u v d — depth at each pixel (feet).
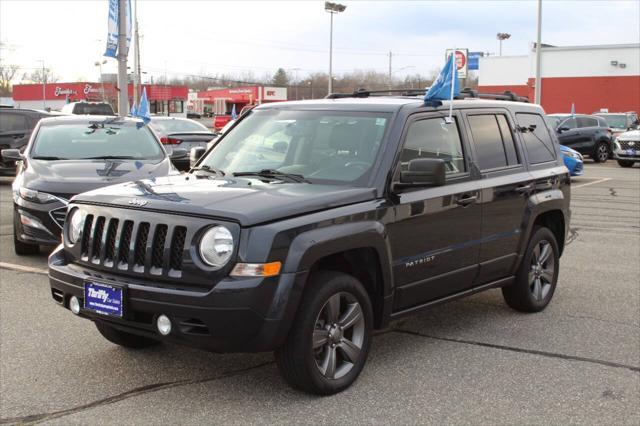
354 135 16.16
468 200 17.34
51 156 28.58
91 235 14.24
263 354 16.65
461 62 136.46
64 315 19.60
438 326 19.45
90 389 14.35
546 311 21.15
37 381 14.75
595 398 14.42
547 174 20.92
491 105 19.53
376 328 15.46
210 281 12.64
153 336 13.32
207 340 12.73
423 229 16.02
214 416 13.10
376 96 19.80
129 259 13.48
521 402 14.12
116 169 26.96
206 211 12.89
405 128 16.05
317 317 13.48
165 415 13.11
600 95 150.92
